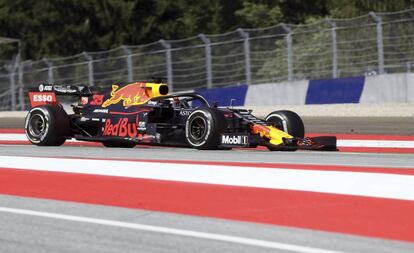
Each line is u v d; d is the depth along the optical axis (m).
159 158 33.50
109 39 158.38
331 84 85.38
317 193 23.34
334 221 19.39
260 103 91.69
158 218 20.16
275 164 30.22
